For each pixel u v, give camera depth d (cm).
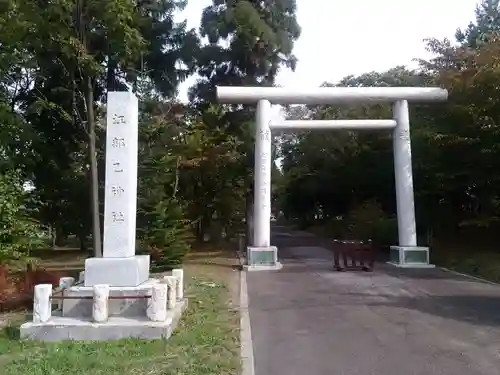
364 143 2831
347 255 1912
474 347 770
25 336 810
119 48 1859
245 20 2450
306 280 1568
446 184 2058
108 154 1011
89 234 2552
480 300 1189
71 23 1739
